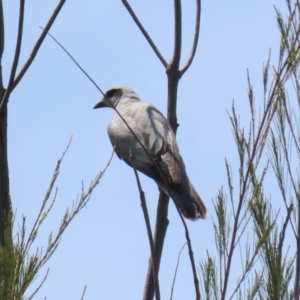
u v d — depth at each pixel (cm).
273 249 609
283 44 654
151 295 841
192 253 630
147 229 662
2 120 901
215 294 614
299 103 654
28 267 597
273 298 591
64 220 695
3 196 862
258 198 625
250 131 641
